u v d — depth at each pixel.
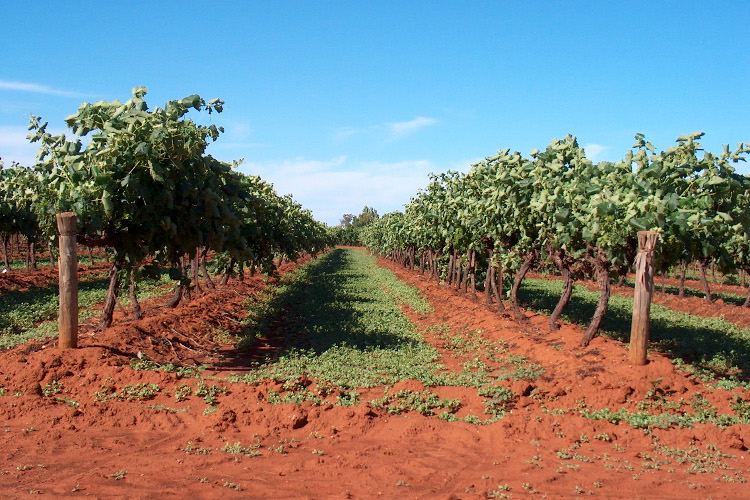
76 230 10.55
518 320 16.05
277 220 21.95
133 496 5.80
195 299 18.70
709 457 7.20
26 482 6.12
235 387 9.49
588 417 8.39
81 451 7.16
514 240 16.56
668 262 11.04
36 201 11.86
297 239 27.31
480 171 16.92
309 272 41.34
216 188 12.43
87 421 8.26
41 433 7.72
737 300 29.83
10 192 26.30
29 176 12.16
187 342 12.85
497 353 13.38
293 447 7.48
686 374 10.16
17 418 8.31
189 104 11.27
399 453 7.30
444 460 7.11
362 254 87.19
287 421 8.16
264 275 32.66
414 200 29.38
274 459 7.01
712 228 10.42
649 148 10.82
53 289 25.30
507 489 6.21
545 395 9.20
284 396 9.16
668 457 7.24
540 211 12.64
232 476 6.44
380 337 15.26
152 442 7.58
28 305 19.47
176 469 6.61
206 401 8.95
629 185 10.80
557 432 7.95
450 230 21.72
